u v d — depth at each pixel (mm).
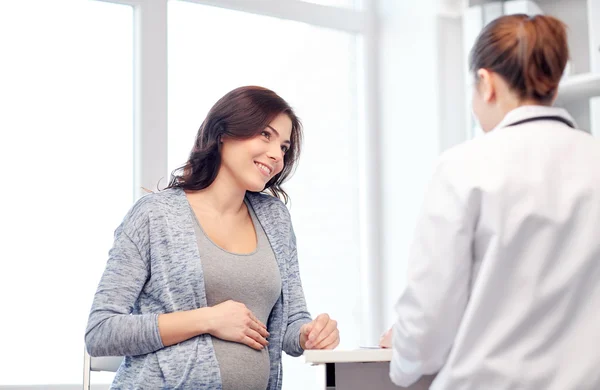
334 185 3684
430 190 1293
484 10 3316
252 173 1878
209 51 3340
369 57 3793
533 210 1226
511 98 1336
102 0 3084
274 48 3533
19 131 2910
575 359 1221
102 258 3018
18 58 2932
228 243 1872
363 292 3711
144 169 3094
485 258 1233
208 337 1733
